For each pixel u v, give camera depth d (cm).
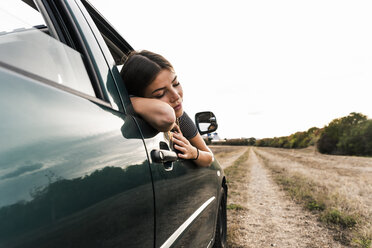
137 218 80
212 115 239
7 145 46
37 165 50
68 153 59
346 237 358
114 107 95
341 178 975
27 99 55
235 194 710
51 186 52
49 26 91
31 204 46
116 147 79
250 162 2461
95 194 63
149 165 96
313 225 416
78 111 70
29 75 63
